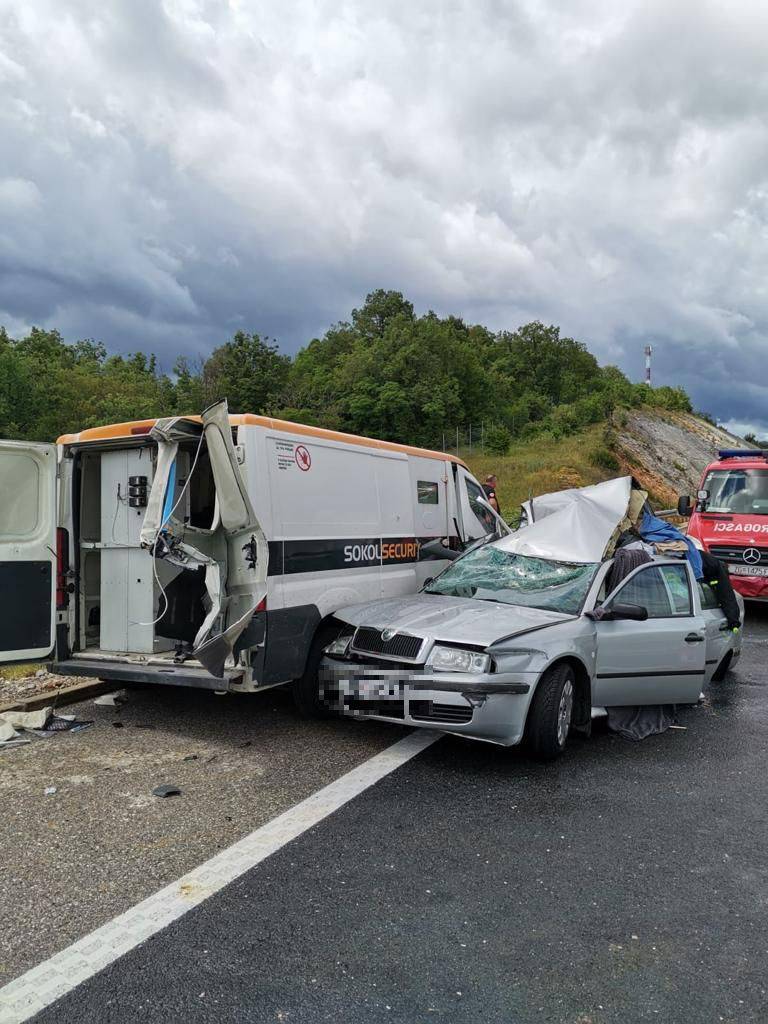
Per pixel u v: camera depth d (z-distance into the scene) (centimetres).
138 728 612
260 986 282
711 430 8031
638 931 322
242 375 4853
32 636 591
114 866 378
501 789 488
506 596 639
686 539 873
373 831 421
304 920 327
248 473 562
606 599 610
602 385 9006
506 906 341
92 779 498
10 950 305
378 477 739
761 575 1155
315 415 4681
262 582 551
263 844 403
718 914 337
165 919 328
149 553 591
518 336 9338
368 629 576
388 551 739
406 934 317
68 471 630
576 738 602
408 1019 264
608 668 586
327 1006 270
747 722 655
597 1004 273
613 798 475
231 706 680
